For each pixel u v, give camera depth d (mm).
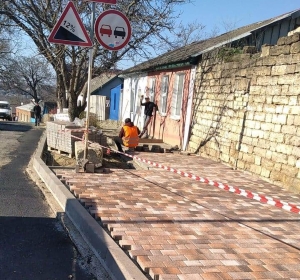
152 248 3783
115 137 12125
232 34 13867
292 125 7066
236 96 9141
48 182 6703
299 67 6965
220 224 4738
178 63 12625
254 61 8461
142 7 13547
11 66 43844
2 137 15203
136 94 18891
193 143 11531
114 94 27078
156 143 13750
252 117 8398
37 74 49719
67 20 6379
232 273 3344
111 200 5477
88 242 4254
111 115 27719
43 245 4219
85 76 14602
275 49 7723
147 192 6141
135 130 11180
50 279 3441
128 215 4816
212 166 9172
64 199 5488
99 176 7176
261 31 11516
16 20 13961
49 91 58500
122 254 3553
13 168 8445
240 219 5016
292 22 11031
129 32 6711
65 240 4402
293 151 6992
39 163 7980
